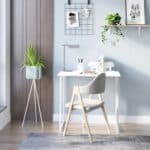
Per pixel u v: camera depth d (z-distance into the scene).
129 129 5.57
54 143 4.93
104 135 5.27
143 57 5.91
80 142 4.97
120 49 5.91
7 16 5.87
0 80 5.80
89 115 5.97
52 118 6.05
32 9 5.98
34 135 5.25
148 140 5.05
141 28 5.89
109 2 5.88
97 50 5.93
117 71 5.82
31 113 6.04
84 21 5.92
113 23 5.68
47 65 6.00
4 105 5.82
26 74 5.73
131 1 5.85
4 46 5.78
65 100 6.00
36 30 6.00
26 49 6.02
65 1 5.92
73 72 5.62
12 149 4.71
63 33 5.96
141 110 5.97
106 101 5.96
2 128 5.59
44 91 6.03
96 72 5.62
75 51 5.96
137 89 5.95
